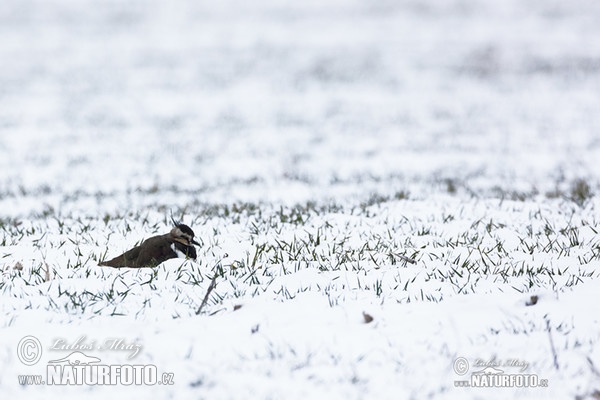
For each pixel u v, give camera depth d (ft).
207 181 118.73
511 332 42.04
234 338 41.60
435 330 42.32
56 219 74.38
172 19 324.80
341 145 151.33
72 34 300.81
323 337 41.63
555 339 41.04
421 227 67.82
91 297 48.21
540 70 229.66
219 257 56.90
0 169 132.05
